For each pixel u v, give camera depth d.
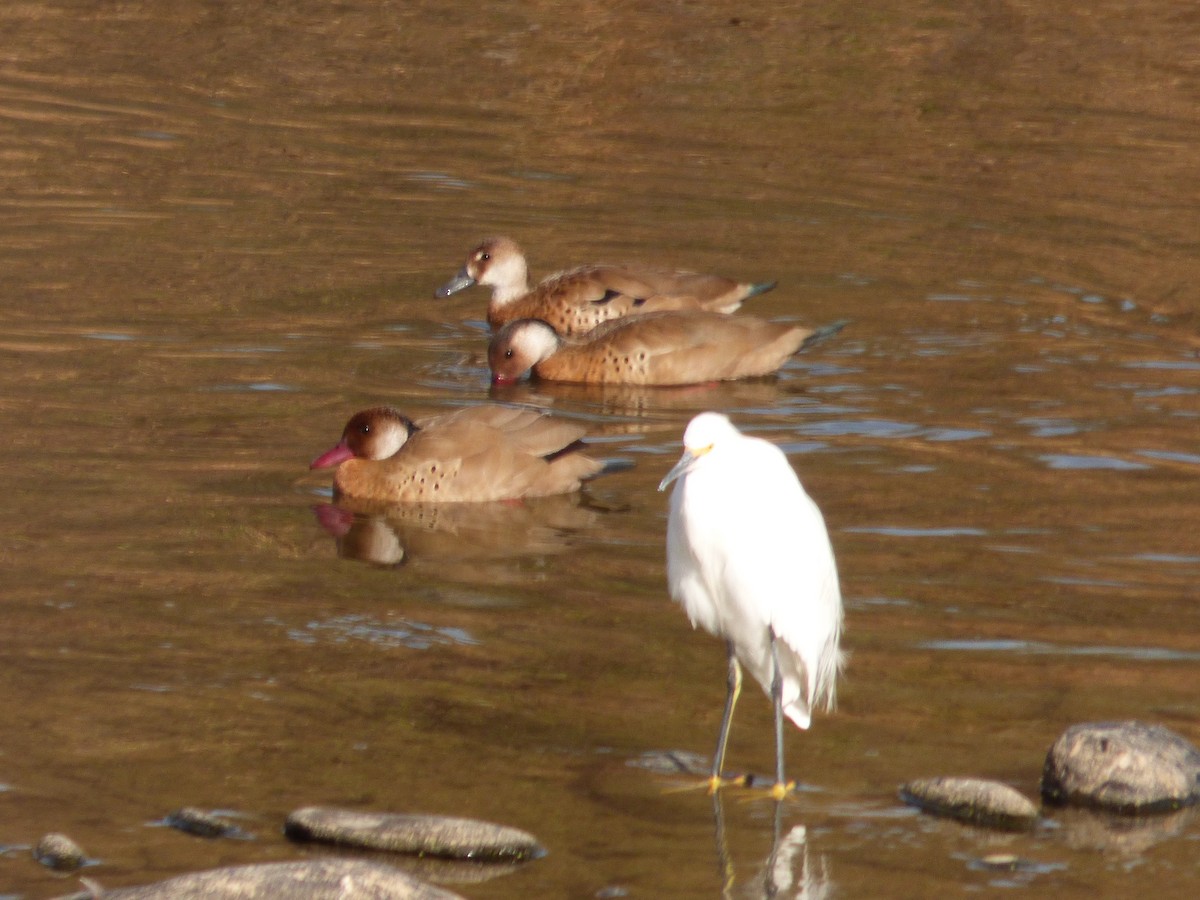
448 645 11.46
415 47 31.12
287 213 23.00
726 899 8.39
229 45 30.80
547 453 14.84
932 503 14.30
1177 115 28.47
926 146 26.80
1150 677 11.11
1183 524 13.91
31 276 19.86
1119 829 9.26
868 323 19.66
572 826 9.13
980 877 8.66
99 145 25.27
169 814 9.12
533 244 22.17
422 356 18.62
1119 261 22.08
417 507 14.37
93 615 11.69
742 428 16.31
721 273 21.31
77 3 32.78
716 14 33.12
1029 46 31.66
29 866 8.53
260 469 14.91
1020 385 17.61
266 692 10.63
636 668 11.21
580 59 30.61
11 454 14.82
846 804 9.46
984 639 11.66
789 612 9.59
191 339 18.30
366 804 9.30
